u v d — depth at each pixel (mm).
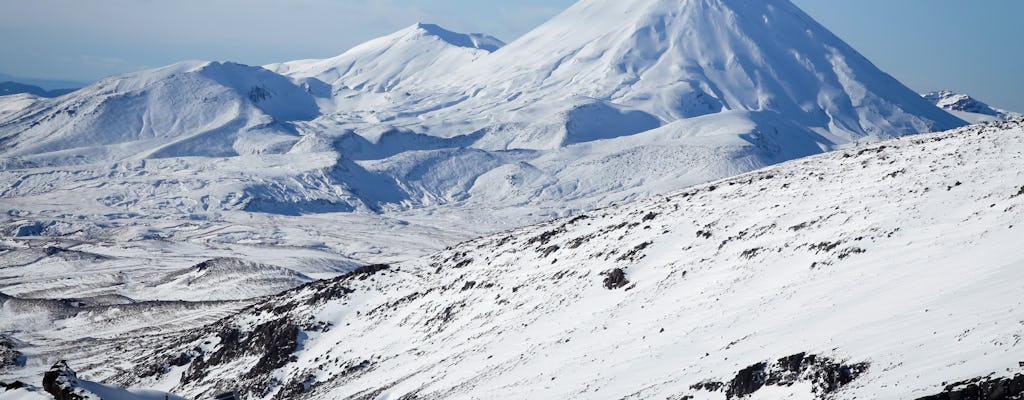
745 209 78750
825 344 44500
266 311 107062
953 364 36844
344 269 196625
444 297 92625
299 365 91562
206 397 91625
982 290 44062
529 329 72750
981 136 77062
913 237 56750
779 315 53125
